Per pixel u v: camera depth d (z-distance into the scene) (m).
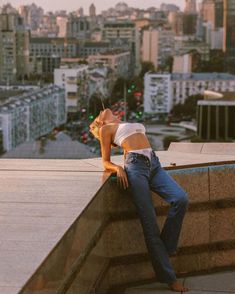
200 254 6.70
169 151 7.97
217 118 87.50
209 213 6.72
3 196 5.53
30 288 3.79
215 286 6.39
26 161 7.27
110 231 6.17
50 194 5.59
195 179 6.64
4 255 4.12
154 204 6.38
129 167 5.99
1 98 163.12
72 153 61.84
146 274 6.40
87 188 5.78
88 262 5.23
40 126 171.12
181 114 181.88
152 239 5.95
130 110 189.25
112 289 6.24
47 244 4.31
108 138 6.15
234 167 6.81
